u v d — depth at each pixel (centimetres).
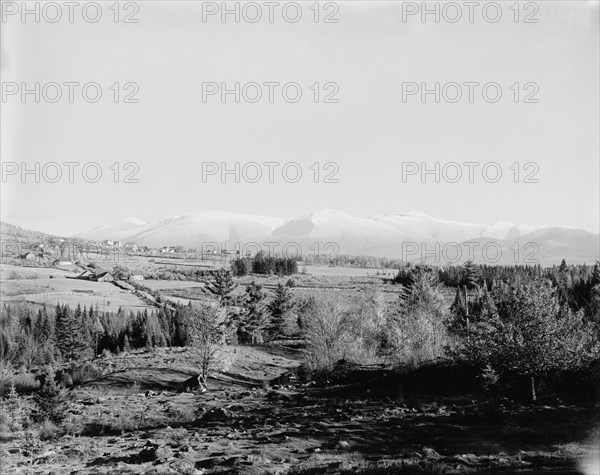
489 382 3172
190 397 4191
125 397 4206
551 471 1688
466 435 2403
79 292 12312
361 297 6800
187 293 13012
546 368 3014
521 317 3131
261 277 14100
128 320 9938
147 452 2155
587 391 3059
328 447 2242
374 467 1833
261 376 5328
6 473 1888
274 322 9531
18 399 3866
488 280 8612
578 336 3083
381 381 4034
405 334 4859
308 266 15975
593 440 2155
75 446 2419
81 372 5556
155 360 6047
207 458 2072
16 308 10088
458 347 3944
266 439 2411
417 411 3019
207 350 4766
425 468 1800
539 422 2545
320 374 4897
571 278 7475
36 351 8294
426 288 5981
